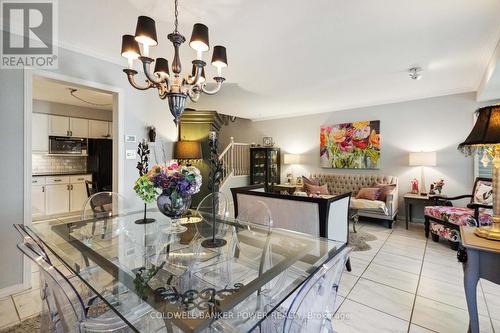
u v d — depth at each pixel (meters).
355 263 2.84
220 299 1.10
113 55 2.77
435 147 4.43
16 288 2.20
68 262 1.49
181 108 1.82
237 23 2.11
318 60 2.92
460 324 1.78
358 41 2.44
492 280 1.33
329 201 2.30
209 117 4.05
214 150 1.79
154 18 2.04
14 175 2.17
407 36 2.35
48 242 1.72
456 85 3.93
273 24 2.13
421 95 4.47
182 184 1.76
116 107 2.95
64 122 5.11
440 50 2.65
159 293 1.17
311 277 1.09
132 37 1.68
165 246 1.71
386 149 4.95
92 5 1.87
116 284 1.33
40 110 4.84
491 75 2.87
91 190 4.90
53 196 4.84
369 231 4.16
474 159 4.07
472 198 3.64
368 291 2.23
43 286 1.28
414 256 3.05
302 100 4.93
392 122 4.88
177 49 1.63
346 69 3.20
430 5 1.87
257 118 6.93
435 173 4.44
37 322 1.79
